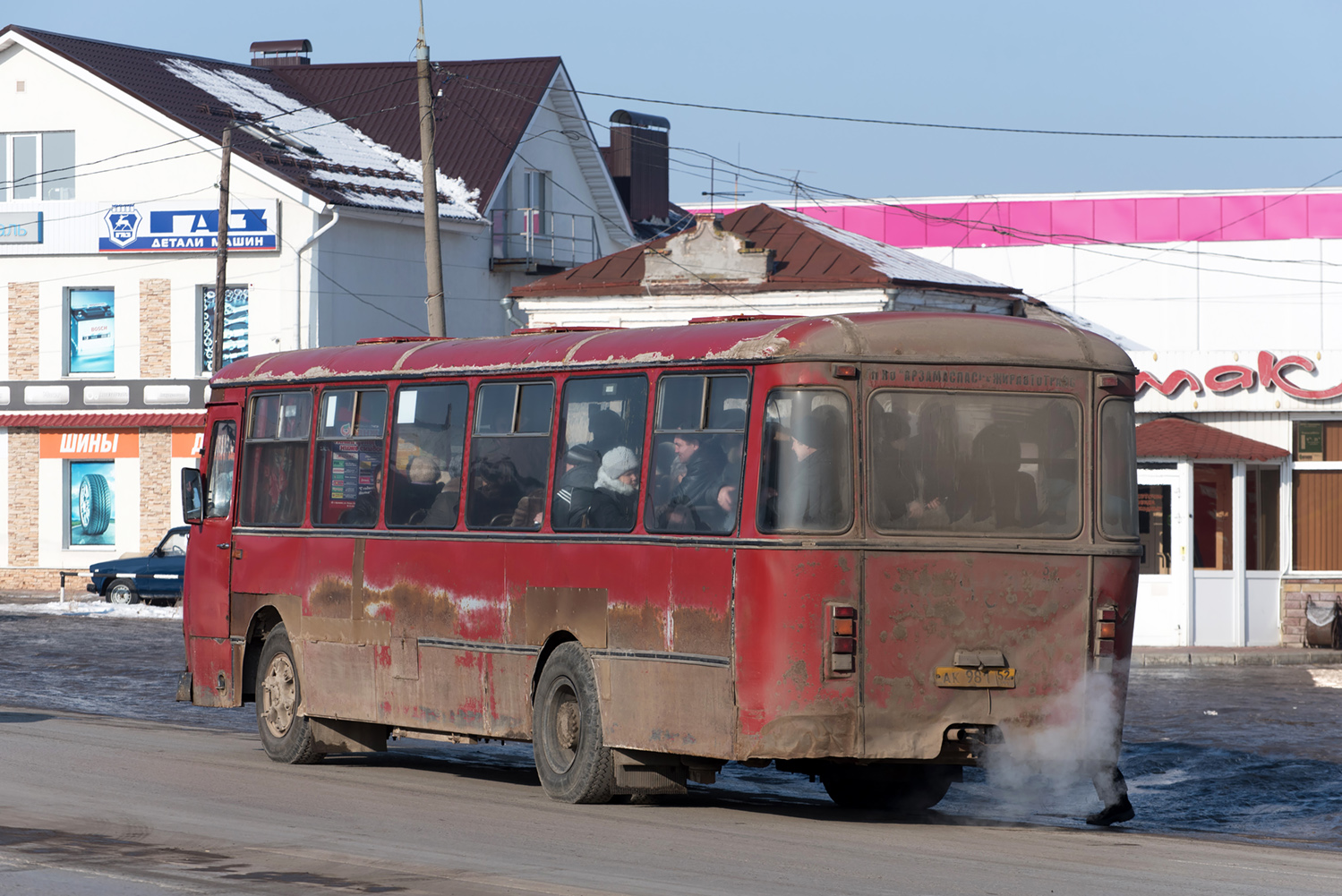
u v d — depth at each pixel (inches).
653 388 732.7
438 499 842.2
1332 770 972.6
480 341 850.1
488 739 818.8
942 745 679.7
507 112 2972.4
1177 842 678.5
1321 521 1844.2
